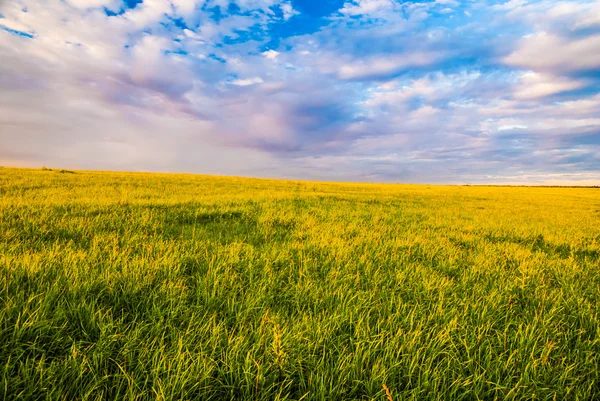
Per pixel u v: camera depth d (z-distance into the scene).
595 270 4.80
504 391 2.01
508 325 2.77
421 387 2.01
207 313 2.70
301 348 2.30
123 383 1.86
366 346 2.37
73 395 1.75
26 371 1.77
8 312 2.25
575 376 2.22
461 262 4.95
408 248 5.54
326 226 7.13
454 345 2.36
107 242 4.57
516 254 5.56
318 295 3.25
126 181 17.89
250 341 2.36
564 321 3.01
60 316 2.31
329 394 1.89
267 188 20.27
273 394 1.91
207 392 1.83
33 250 3.88
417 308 3.05
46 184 12.70
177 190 14.18
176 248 4.36
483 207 16.97
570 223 11.12
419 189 37.56
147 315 2.62
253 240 5.62
